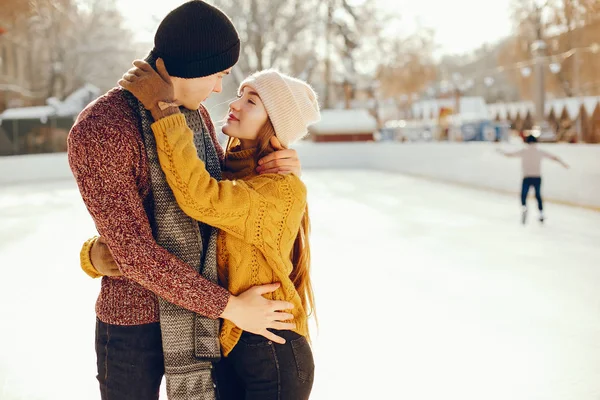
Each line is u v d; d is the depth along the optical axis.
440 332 4.39
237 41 1.51
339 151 24.81
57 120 26.61
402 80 41.69
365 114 29.16
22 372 3.66
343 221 10.28
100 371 1.55
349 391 3.37
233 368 1.69
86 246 1.55
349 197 14.04
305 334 1.70
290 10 35.75
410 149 20.88
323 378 3.55
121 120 1.40
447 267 6.64
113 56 37.91
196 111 1.61
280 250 1.59
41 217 11.47
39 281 6.19
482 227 9.55
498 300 5.27
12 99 34.78
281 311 1.61
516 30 30.67
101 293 1.55
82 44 37.19
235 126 1.68
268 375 1.61
